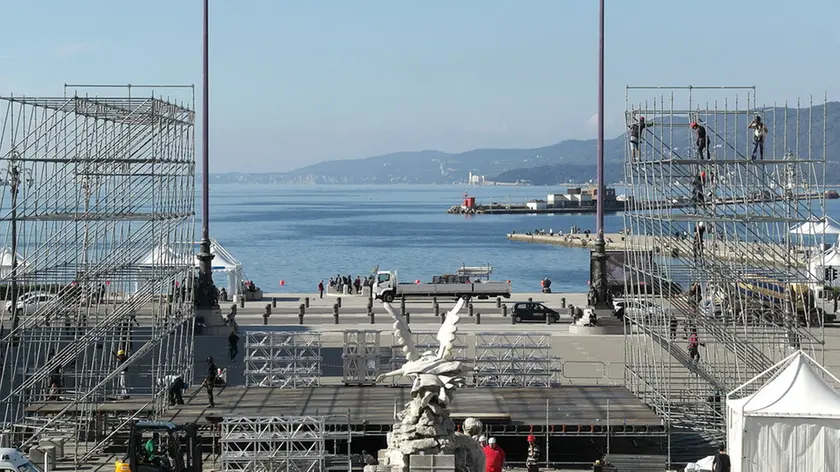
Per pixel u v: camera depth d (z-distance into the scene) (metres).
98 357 78.38
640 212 70.06
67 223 76.94
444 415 40.44
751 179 74.25
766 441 47.44
